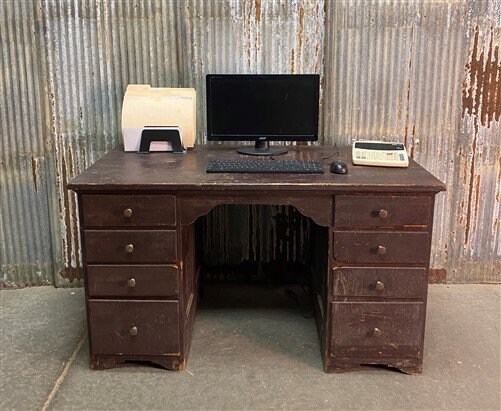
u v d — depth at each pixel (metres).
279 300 3.04
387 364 2.32
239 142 3.02
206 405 2.12
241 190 2.18
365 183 2.17
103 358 2.35
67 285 3.18
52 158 3.06
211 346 2.54
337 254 2.23
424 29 2.90
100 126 3.04
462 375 2.31
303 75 2.61
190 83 2.98
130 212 2.20
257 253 3.18
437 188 2.14
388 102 2.99
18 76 2.97
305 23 2.90
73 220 3.12
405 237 2.21
